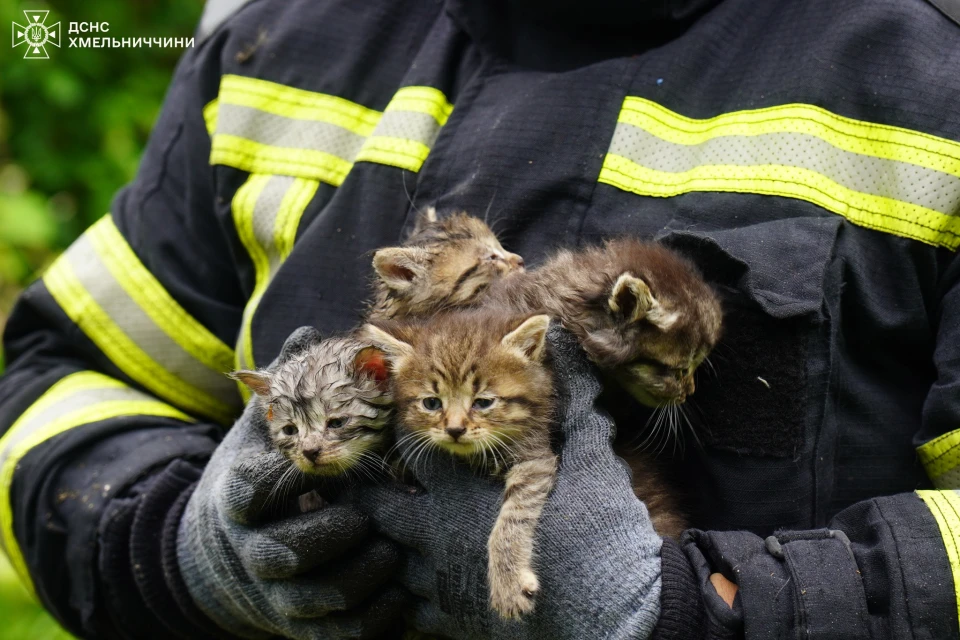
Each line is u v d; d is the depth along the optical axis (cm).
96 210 723
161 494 291
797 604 199
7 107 711
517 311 268
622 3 277
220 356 334
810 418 233
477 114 290
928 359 251
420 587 243
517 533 225
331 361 262
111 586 293
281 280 294
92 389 328
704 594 209
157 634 304
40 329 350
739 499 240
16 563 325
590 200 269
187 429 323
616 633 209
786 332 232
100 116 729
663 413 255
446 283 283
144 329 332
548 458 238
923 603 196
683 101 271
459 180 285
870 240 245
